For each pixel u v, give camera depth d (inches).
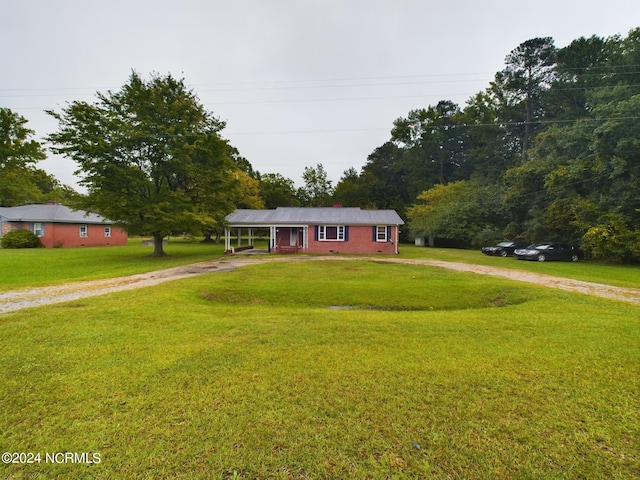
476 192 1264.8
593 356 160.4
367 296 360.5
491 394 121.8
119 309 254.4
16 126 1437.0
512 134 1599.4
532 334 197.9
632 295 349.4
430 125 1836.9
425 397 119.4
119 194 696.4
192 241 1549.0
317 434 97.7
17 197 1459.2
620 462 86.1
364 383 130.5
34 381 131.3
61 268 552.7
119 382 130.9
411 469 83.9
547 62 1402.6
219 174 796.6
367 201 1786.4
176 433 97.8
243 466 84.9
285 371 142.0
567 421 104.5
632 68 955.3
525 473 82.5
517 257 805.2
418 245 1424.7
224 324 219.5
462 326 216.4
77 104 651.5
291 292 371.2
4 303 281.4
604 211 743.1
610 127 716.0
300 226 919.7
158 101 734.5
